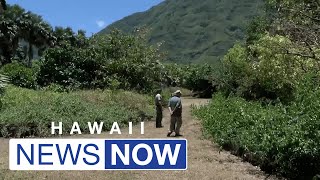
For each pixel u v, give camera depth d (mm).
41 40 56469
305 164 9164
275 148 9805
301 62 17781
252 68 22250
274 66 19297
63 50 31547
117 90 26297
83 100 22844
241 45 39812
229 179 9438
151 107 26328
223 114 14359
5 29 51812
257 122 11266
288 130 9586
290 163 9297
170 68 49812
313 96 9961
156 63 31688
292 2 18125
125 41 31578
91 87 30156
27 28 54938
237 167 10719
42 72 31609
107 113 19969
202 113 19094
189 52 181750
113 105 22891
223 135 12836
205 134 14977
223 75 28500
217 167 10609
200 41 192375
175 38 199125
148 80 31156
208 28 197500
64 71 30828
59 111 18562
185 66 62375
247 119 12305
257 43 21406
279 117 10570
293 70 18578
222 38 185125
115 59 30812
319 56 17172
